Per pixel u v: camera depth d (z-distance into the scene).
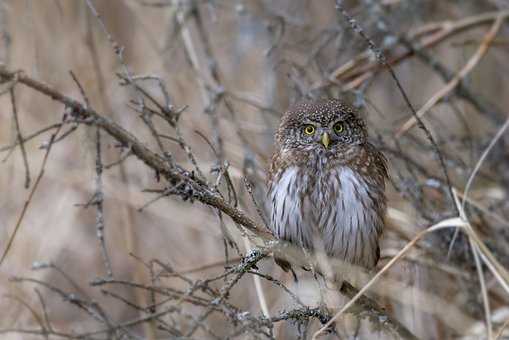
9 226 11.74
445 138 12.59
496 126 13.06
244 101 12.07
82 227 12.39
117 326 7.78
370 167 9.87
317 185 9.70
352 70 12.27
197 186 7.73
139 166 12.28
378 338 9.57
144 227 12.38
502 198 11.89
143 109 8.24
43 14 12.81
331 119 9.73
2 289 11.03
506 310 10.69
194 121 12.25
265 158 11.71
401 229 10.74
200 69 12.27
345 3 13.84
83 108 7.15
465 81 12.88
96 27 13.52
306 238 9.71
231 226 10.65
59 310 11.78
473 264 10.80
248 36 13.55
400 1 13.26
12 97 7.08
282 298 10.41
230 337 7.44
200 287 7.68
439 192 11.62
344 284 9.23
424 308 9.82
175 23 12.68
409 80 14.09
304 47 13.04
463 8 14.52
